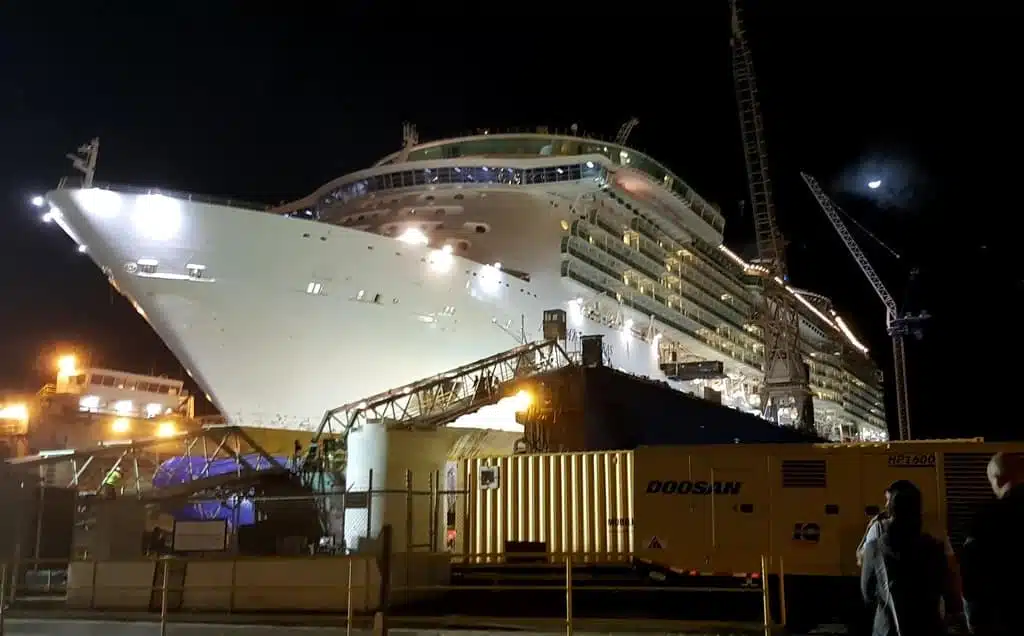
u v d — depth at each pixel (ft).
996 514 17.15
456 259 123.44
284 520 75.72
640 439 104.63
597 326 152.56
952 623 43.52
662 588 42.39
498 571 63.87
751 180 270.46
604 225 154.61
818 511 55.21
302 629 46.24
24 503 69.46
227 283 110.22
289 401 115.85
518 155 157.99
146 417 207.10
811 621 54.03
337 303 114.73
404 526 70.38
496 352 127.75
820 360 300.20
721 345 208.44
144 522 73.20
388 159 168.76
